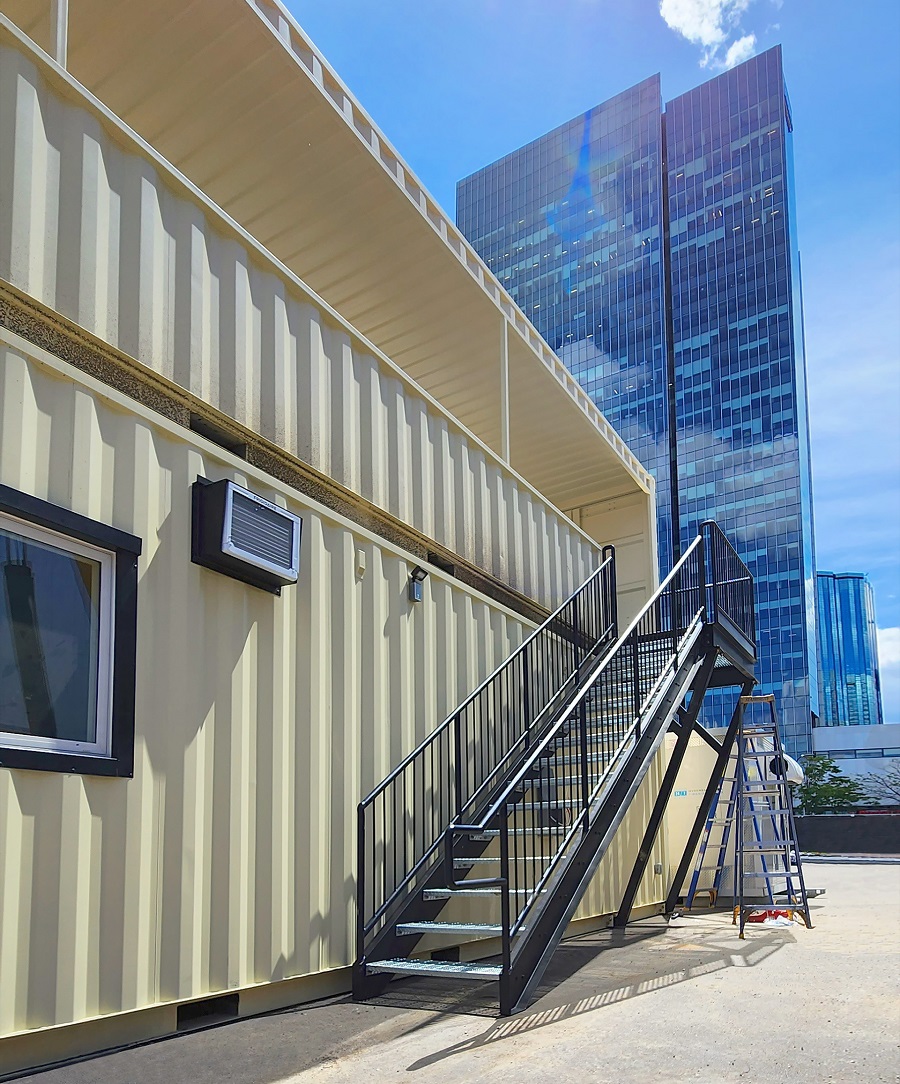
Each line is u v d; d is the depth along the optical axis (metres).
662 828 12.24
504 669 8.27
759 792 10.33
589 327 118.06
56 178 4.90
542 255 125.62
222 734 5.49
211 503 5.54
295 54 7.53
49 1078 4.09
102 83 7.82
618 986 6.21
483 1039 4.82
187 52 7.46
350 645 6.77
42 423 4.62
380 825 6.78
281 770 5.90
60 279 4.85
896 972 6.40
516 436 13.95
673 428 107.88
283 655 6.08
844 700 187.50
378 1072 4.26
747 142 110.31
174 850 5.02
